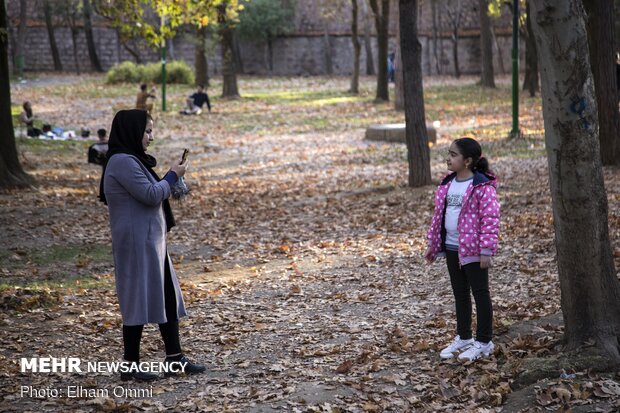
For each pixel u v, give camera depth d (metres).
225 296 8.82
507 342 6.26
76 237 12.39
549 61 5.31
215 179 19.44
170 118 32.09
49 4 51.47
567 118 5.35
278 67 58.75
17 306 8.13
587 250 5.51
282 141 26.36
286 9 57.22
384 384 5.67
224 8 35.88
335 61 59.53
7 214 13.90
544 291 8.05
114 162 5.59
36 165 20.56
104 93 39.34
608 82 15.06
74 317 7.91
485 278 5.97
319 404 5.29
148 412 5.26
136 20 18.17
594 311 5.55
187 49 55.97
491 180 5.91
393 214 13.70
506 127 26.86
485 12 42.41
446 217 6.07
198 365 6.12
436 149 23.25
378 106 35.59
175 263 10.82
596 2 14.66
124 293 5.68
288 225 13.52
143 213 5.66
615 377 5.25
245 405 5.34
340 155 22.95
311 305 8.32
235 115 33.06
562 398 4.97
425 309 7.86
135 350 5.84
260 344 6.91
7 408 5.36
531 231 11.11
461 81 49.31
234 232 13.05
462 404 5.18
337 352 6.55
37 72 51.72
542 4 5.20
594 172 5.44
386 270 9.80
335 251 11.16
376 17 36.59
